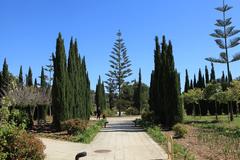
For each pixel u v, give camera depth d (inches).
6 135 489.7
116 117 2842.0
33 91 1635.1
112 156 725.3
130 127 1588.3
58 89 1302.9
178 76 1492.4
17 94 1450.5
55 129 1284.4
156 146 869.2
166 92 1482.5
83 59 1905.8
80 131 1132.5
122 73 3346.5
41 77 2358.5
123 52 3356.3
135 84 3503.9
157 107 1665.8
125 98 3452.3
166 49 1596.9
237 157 663.8
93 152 784.9
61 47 1332.4
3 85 1486.2
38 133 1196.5
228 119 1829.5
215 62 1967.3
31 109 1576.0
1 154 464.1
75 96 1520.7
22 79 2084.2
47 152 783.1
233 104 2353.6
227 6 1894.7
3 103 527.8
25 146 498.9
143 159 679.1
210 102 2412.6
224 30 1923.0
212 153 716.0
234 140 911.7
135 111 3233.3
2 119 503.2
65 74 1332.4
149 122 1549.0
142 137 1101.1
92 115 3063.5
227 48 1940.2
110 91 3403.1
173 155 658.8
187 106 2536.9
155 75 1734.7
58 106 1293.1
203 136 1026.1
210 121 1710.1
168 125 1457.9
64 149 834.8
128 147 862.5
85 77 1915.6
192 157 642.2
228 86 1946.4
